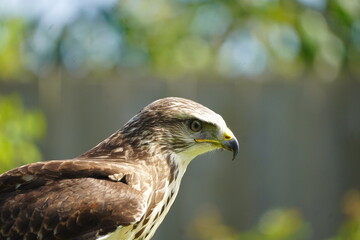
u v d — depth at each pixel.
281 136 15.62
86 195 8.89
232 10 17.69
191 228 15.19
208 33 18.06
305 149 15.65
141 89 15.41
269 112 15.59
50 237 8.70
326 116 15.68
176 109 9.88
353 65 17.47
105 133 15.37
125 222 8.88
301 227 14.59
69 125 15.35
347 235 14.10
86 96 15.38
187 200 15.48
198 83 15.48
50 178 9.03
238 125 15.54
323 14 17.38
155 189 9.62
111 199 8.92
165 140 9.84
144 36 17.84
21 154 12.02
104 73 15.73
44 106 15.35
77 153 15.36
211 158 15.49
